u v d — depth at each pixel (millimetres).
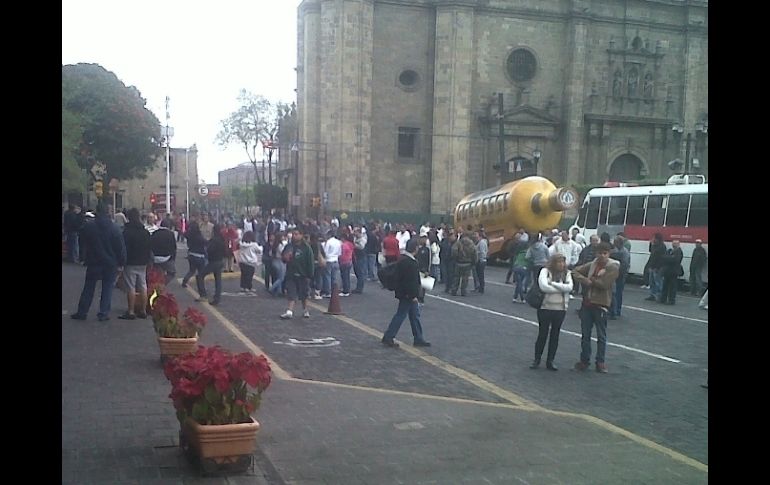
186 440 5961
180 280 23469
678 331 15156
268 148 62156
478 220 36156
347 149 47594
